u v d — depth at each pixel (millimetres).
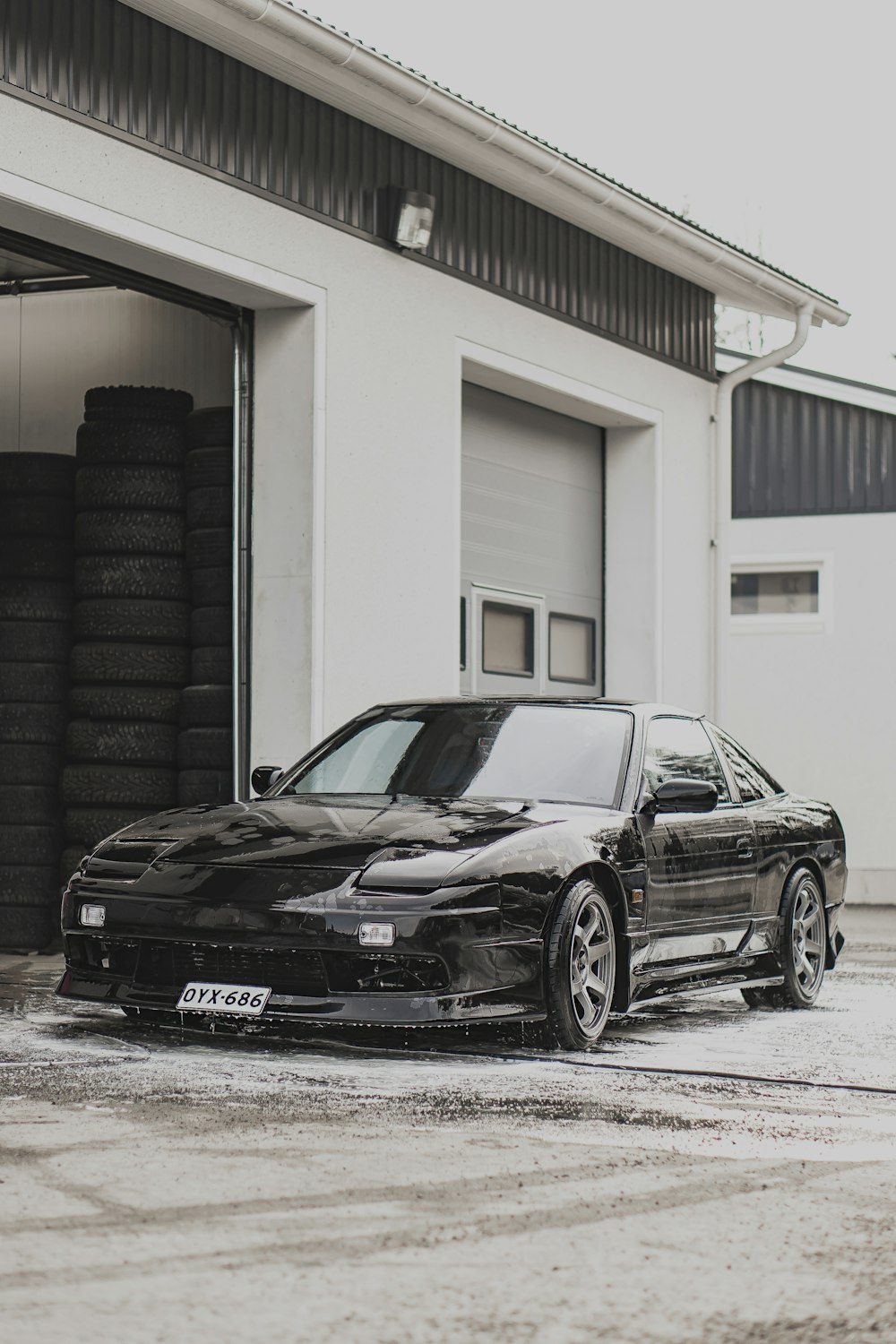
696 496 15586
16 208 9188
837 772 21297
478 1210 4402
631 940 7438
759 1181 4832
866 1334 3498
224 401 11867
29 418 12344
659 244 14234
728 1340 3447
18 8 9086
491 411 13633
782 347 15719
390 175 11742
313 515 11016
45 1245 4000
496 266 12852
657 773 8094
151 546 11086
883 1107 6027
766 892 8703
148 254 10039
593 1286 3785
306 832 7012
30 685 11195
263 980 6609
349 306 11375
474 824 7066
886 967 11633
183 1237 4082
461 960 6527
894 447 21172
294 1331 3436
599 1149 5199
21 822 11141
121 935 6789
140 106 9820
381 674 11570
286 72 10656
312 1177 4699
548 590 14336
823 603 21375
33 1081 6062
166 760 11031
